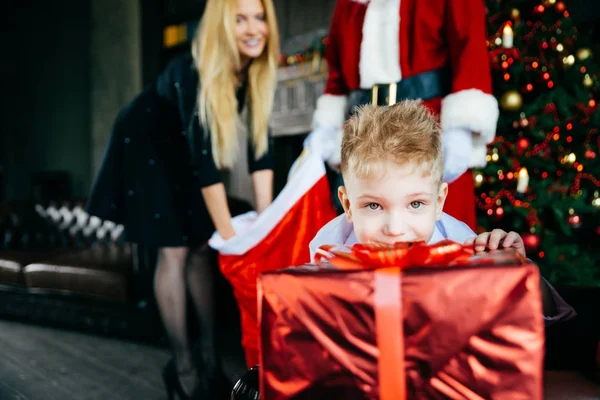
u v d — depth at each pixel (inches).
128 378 78.0
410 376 20.0
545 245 74.9
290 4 122.2
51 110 192.2
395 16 57.8
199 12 141.7
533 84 77.0
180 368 68.1
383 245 23.1
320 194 58.1
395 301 19.9
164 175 68.4
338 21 65.6
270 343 21.2
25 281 108.2
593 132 75.8
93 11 175.8
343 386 20.6
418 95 56.9
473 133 55.2
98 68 177.2
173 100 66.5
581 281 71.1
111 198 70.0
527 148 74.9
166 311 69.1
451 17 55.8
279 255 59.6
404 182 26.7
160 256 70.7
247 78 67.2
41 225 136.9
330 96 67.9
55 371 81.7
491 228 80.0
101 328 99.0
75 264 101.8
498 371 19.5
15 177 202.1
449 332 19.7
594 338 35.2
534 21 80.7
